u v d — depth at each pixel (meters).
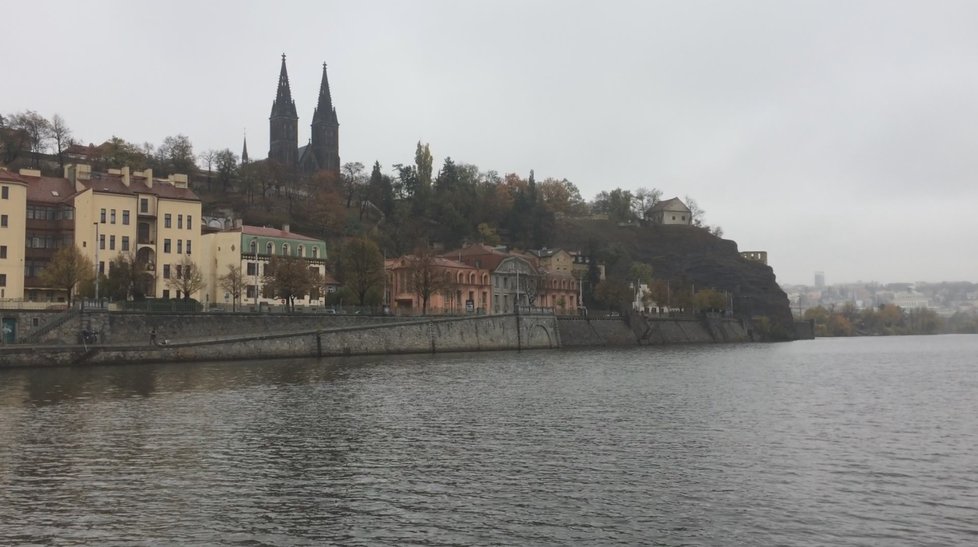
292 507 29.38
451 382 78.19
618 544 25.36
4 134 189.50
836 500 30.92
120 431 45.50
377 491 31.83
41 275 110.00
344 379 79.81
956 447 42.69
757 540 25.88
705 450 41.12
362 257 146.00
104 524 27.06
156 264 132.75
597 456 39.34
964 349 192.50
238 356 106.62
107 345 93.19
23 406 55.81
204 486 32.47
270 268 134.88
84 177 134.12
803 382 84.31
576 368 102.50
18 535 25.78
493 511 29.02
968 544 25.53
